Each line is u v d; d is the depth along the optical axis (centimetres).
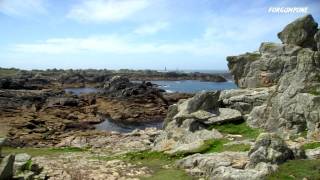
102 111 6488
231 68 3891
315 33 3506
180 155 2406
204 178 1867
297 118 2483
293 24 3581
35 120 5078
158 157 2478
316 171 1655
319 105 2361
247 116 2958
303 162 1766
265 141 1869
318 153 1897
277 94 2725
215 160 1956
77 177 1975
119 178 1961
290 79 2695
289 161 1792
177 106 3462
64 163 2370
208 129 2881
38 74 16850
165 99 7462
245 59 3772
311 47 3503
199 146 2459
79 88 12925
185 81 17562
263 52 3669
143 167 2231
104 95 8162
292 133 2456
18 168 1814
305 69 2616
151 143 3241
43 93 8488
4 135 4053
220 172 1730
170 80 18212
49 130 4638
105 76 15025
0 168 1602
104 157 2638
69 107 6544
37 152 2919
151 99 7406
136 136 3734
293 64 3397
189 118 2955
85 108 6581
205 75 18688
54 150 3048
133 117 6138
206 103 3106
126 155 2636
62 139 4006
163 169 2159
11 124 4703
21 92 8419
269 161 1794
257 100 3067
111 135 4112
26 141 3844
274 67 3506
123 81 10438
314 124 2350
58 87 12075
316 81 2548
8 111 5791
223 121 2927
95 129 5106
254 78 3650
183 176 1934
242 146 2298
